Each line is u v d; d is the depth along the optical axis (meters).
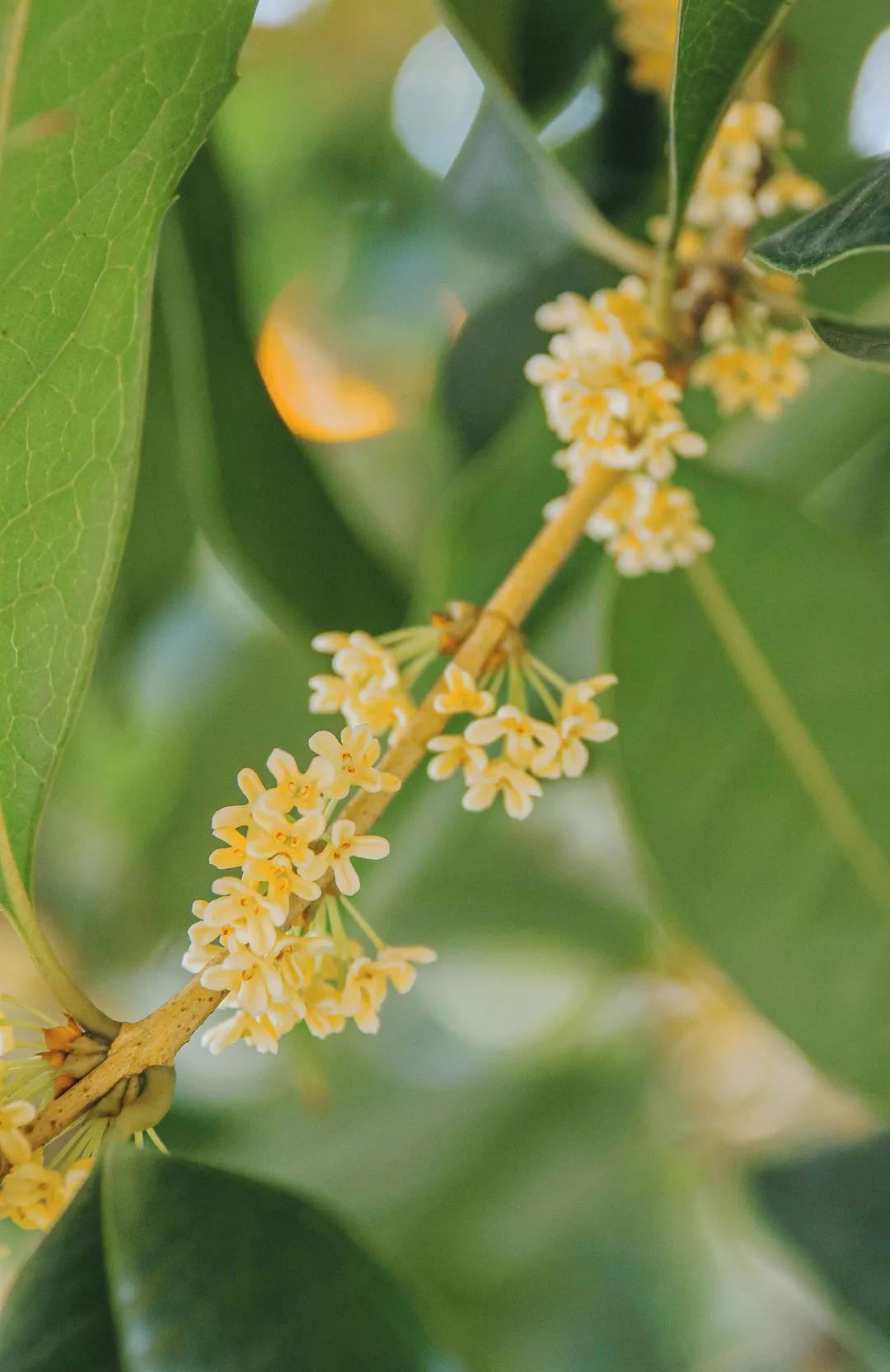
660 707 0.57
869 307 0.58
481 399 0.61
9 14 0.46
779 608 0.57
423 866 0.74
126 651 0.67
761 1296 0.78
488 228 0.65
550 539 0.50
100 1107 0.47
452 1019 0.87
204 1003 0.47
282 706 0.72
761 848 0.56
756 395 0.54
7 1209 0.46
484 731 0.48
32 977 0.78
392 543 0.60
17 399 0.48
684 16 0.49
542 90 0.56
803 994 0.56
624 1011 0.86
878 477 0.68
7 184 0.47
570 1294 0.78
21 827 0.48
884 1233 0.56
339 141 0.80
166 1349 0.47
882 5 0.58
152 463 0.62
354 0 0.77
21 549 0.48
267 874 0.46
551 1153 0.83
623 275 0.61
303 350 0.80
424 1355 0.47
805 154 0.58
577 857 0.81
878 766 0.56
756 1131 0.82
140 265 0.48
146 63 0.47
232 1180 0.47
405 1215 0.80
